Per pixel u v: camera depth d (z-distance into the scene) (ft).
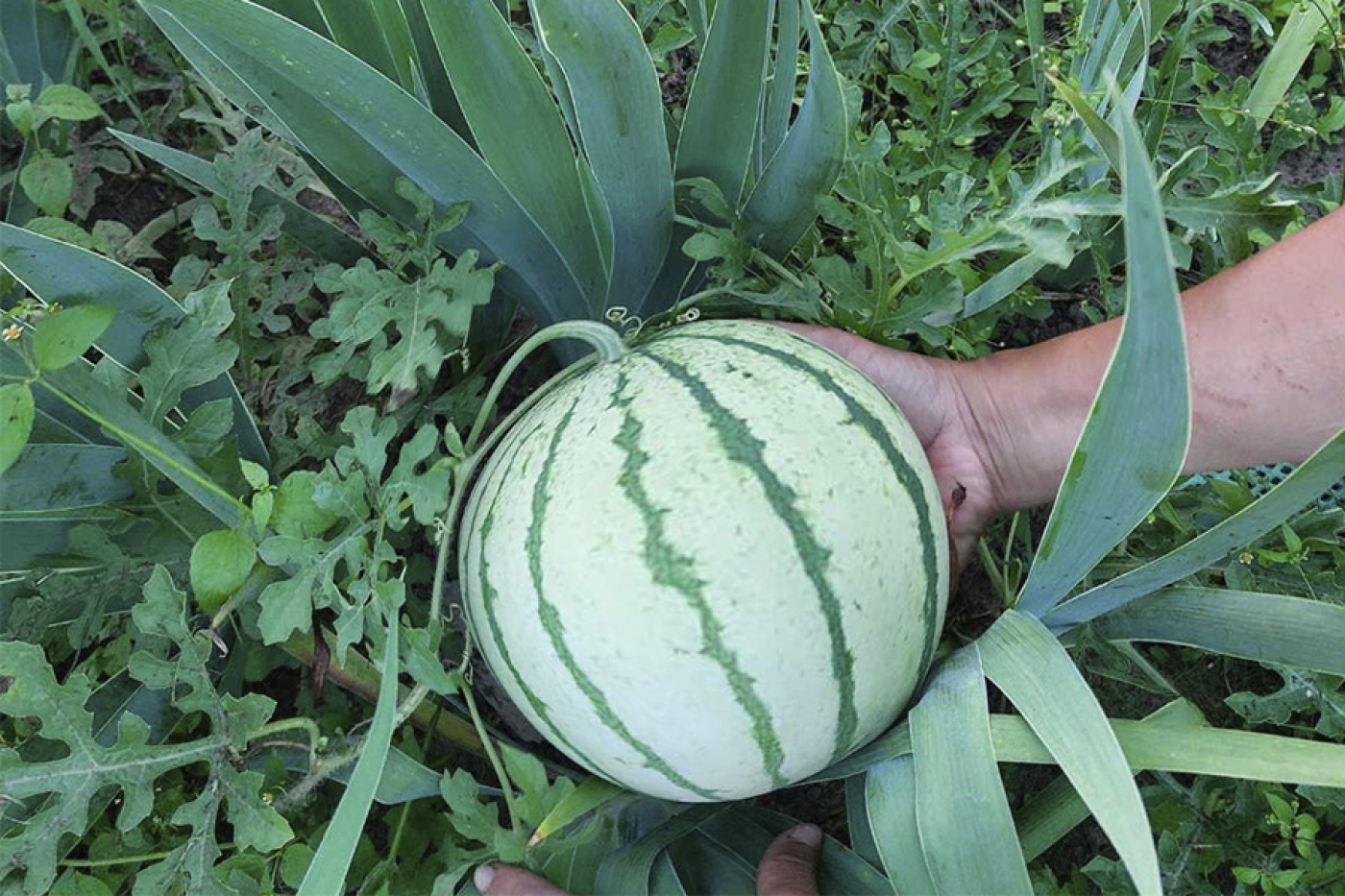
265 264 4.16
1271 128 5.17
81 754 2.82
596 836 3.35
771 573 2.49
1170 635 3.10
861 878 3.28
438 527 3.03
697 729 2.59
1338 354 3.02
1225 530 2.58
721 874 3.53
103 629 3.59
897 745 2.81
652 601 2.49
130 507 3.19
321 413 4.32
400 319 3.12
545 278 3.54
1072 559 2.66
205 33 2.72
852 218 3.22
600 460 2.61
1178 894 3.68
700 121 3.22
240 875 3.06
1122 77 3.80
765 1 2.80
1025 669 2.58
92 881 3.12
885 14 4.55
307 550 2.83
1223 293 3.13
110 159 4.73
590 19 2.57
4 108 3.98
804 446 2.60
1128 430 2.19
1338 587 3.74
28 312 3.01
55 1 4.62
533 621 2.65
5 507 2.88
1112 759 2.24
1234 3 4.35
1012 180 3.09
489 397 3.15
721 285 3.64
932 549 2.81
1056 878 4.29
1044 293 4.77
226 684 3.66
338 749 3.30
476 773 4.15
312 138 3.04
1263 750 2.46
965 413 3.70
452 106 3.38
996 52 4.83
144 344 2.98
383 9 2.95
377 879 3.49
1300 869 3.63
